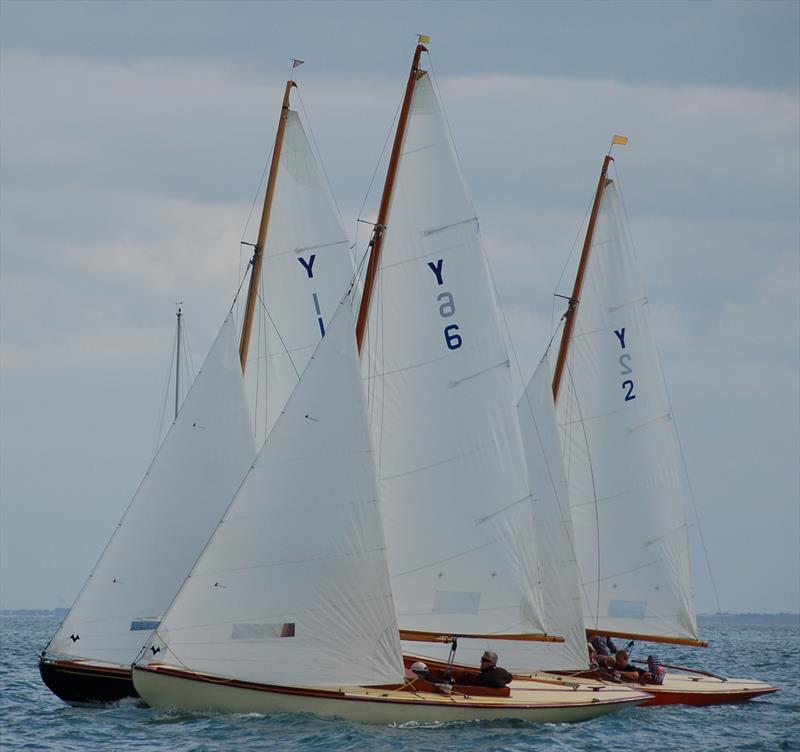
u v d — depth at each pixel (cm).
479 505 13762
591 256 17662
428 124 13862
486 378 13900
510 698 13200
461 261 13900
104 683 13462
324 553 12238
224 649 12006
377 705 12181
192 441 13975
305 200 15238
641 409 17738
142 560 13675
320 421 12425
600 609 17425
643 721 14312
